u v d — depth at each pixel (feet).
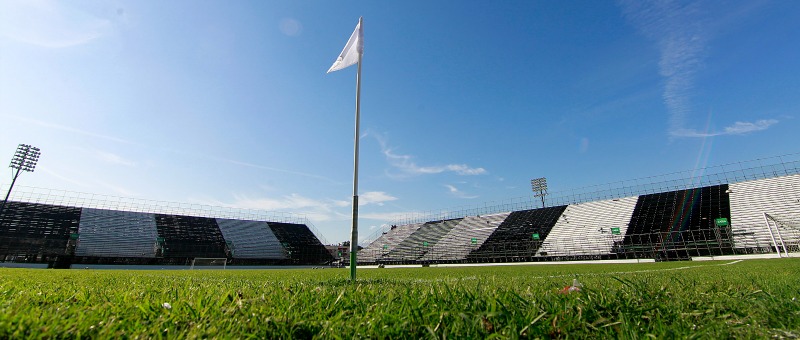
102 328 6.05
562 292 10.14
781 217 116.88
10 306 7.43
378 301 9.18
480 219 198.18
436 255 172.65
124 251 146.82
